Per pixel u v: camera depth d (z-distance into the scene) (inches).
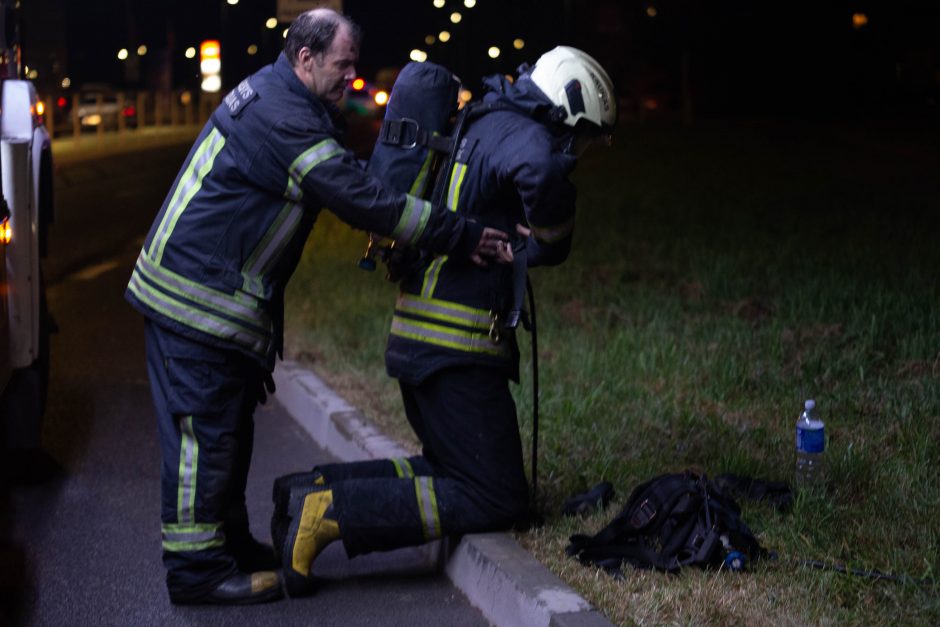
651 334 279.4
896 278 332.8
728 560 153.2
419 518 160.7
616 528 160.7
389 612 160.2
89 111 1273.4
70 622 158.9
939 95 1614.2
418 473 172.7
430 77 159.9
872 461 189.9
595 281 356.8
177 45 2026.3
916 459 190.4
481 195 157.1
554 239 154.3
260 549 175.5
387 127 159.8
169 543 160.9
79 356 317.4
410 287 162.1
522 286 156.9
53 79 1285.7
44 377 225.8
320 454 234.5
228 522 169.6
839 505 174.1
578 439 209.0
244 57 2113.7
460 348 158.2
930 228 452.8
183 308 154.2
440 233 151.7
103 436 245.4
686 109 1330.0
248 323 155.0
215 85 1430.9
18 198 202.8
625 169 802.8
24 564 178.9
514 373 164.6
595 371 251.0
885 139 1023.0
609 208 561.9
